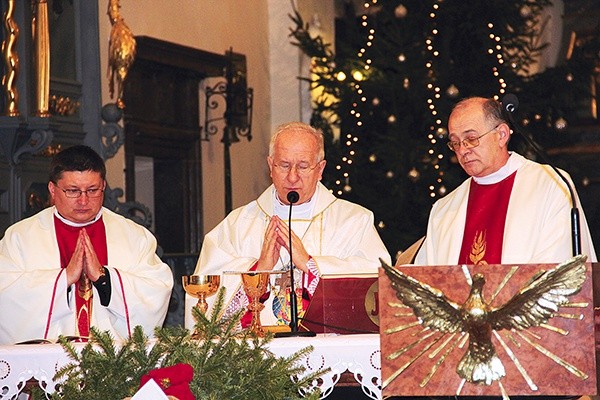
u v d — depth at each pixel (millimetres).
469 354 3764
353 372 4582
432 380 3781
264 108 15148
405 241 13883
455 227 6027
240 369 3791
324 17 16234
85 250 5922
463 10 14742
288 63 15383
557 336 3734
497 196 5945
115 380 3742
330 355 4594
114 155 10367
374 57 14773
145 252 6477
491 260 5832
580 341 3723
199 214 13297
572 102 15602
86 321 6051
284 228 5703
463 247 5973
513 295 3764
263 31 15242
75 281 5930
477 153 5840
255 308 5098
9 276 5945
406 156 14203
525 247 5711
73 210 6184
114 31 10477
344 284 5027
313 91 15391
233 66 13750
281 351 4598
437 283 3799
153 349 3820
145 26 12117
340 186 14336
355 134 14852
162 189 13180
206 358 3779
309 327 5086
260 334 4883
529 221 5738
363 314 5020
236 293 5906
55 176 6176
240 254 6340
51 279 5875
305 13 15672
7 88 8781
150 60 11969
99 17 11031
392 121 14180
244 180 14492
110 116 10211
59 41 9922
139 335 3889
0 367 4711
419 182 14180
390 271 3818
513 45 15047
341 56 15312
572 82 15031
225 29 13992
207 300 5949
